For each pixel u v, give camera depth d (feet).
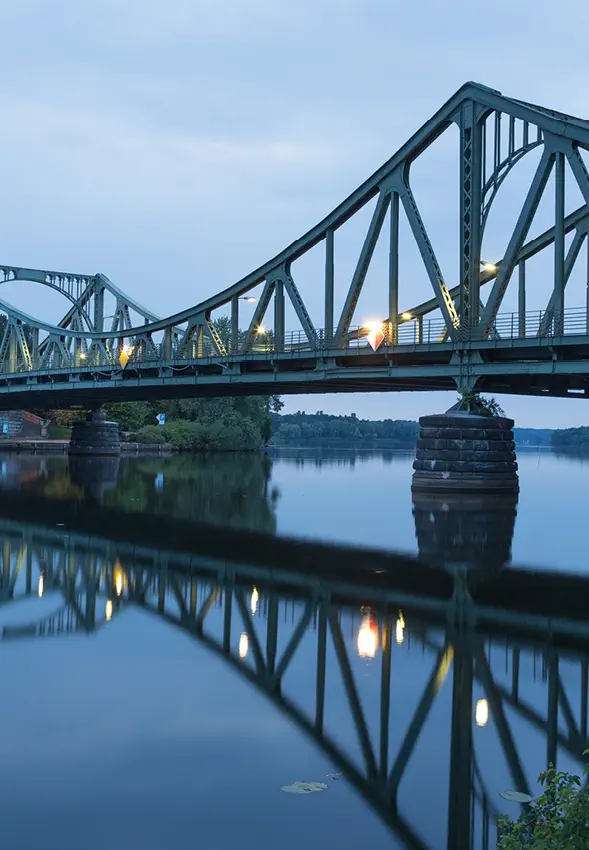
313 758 35.45
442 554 89.71
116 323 284.82
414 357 151.12
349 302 155.94
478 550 92.02
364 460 354.13
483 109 140.05
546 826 22.76
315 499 154.20
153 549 94.68
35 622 59.88
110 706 41.42
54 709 41.01
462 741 37.35
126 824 29.76
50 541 101.09
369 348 151.02
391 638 55.06
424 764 34.94
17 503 145.07
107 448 341.41
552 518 120.78
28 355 331.16
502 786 32.99
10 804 31.12
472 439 145.59
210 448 439.22
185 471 242.37
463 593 69.77
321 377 160.97
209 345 227.61
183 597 68.54
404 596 68.49
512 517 122.11
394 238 151.43
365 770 34.22
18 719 39.60
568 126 124.77
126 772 33.96
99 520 121.70
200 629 57.57
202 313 202.90
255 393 216.95
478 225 139.44
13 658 50.08
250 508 138.00
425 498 144.66
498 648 52.54
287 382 168.66
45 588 72.74
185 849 28.14
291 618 60.85
